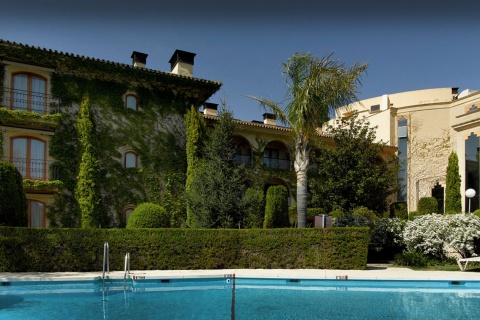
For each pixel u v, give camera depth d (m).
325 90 17.28
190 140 24.20
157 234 15.77
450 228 18.03
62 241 14.76
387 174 23.03
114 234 15.36
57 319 9.07
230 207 19.55
